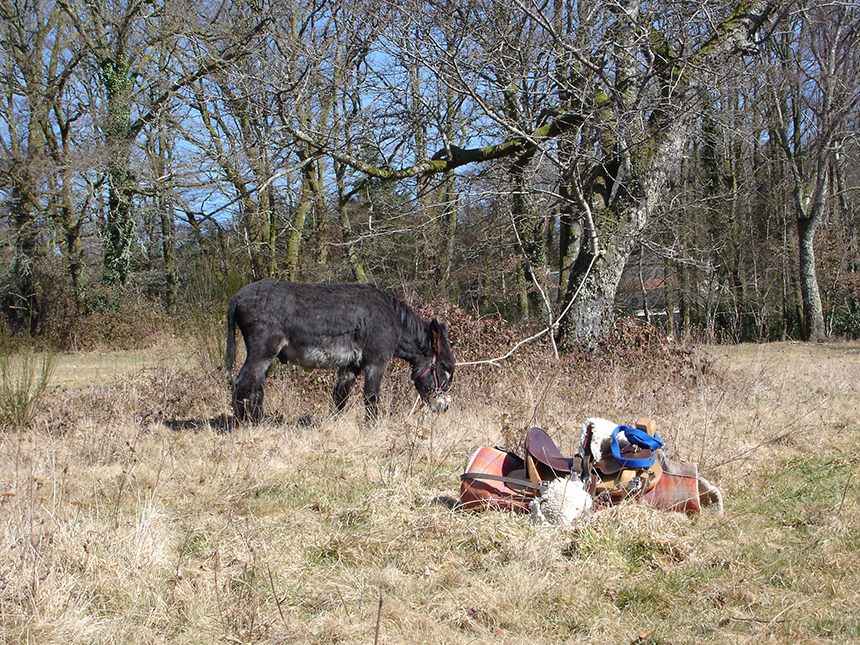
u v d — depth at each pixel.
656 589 3.85
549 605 3.74
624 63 11.17
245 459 6.60
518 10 10.70
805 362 16.25
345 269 20.64
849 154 28.84
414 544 4.45
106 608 3.71
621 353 10.89
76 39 24.44
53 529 4.29
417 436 6.79
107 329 22.84
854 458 6.51
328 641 3.38
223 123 16.56
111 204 24.50
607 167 12.30
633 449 5.04
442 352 8.88
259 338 7.88
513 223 12.06
